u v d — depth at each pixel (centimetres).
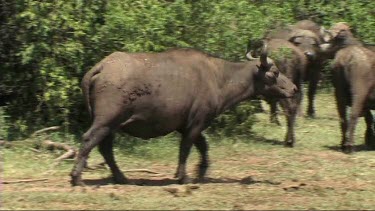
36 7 2892
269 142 3180
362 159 2861
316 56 3472
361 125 3609
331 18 3797
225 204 2077
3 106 3169
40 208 1977
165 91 2298
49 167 2548
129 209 1989
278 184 2417
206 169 2475
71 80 2938
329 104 4222
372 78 2997
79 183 2269
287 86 2506
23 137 2931
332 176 2564
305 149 3055
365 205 2119
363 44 3328
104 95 2233
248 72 2470
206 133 3144
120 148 2886
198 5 3092
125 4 3000
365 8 3666
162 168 2670
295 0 3622
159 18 2955
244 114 3173
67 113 2942
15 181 2327
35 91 3019
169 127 2345
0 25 3059
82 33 2897
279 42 3192
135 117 2280
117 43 2975
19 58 3052
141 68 2275
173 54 2364
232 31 3098
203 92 2372
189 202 2086
